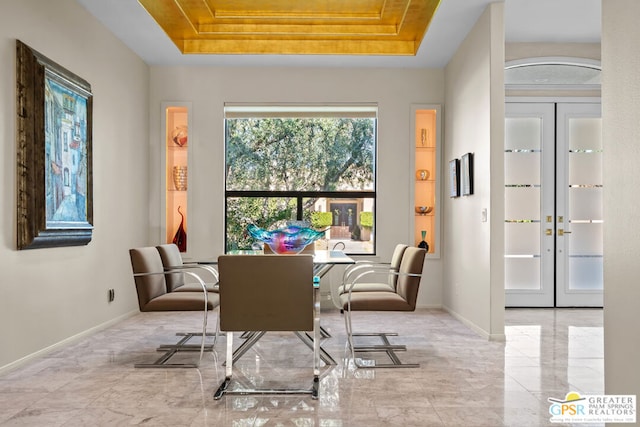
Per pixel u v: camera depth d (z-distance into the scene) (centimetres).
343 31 586
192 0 515
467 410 287
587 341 461
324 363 386
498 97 462
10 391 319
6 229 355
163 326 528
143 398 306
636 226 209
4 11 353
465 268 546
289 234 436
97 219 496
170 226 656
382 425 265
